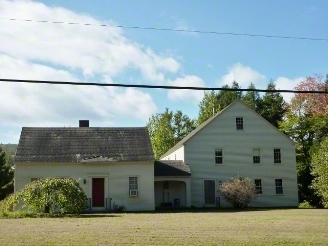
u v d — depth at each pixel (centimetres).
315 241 1473
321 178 2928
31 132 3738
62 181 2931
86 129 3844
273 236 1606
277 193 4147
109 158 3566
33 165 3488
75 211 2895
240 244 1401
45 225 2075
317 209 3584
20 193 2917
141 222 2239
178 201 3962
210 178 4034
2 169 5531
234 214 2923
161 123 6881
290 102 5509
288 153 4203
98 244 1397
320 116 5225
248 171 4109
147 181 3597
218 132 4109
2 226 2031
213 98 7131
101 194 3547
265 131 4188
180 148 4247
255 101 7338
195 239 1517
